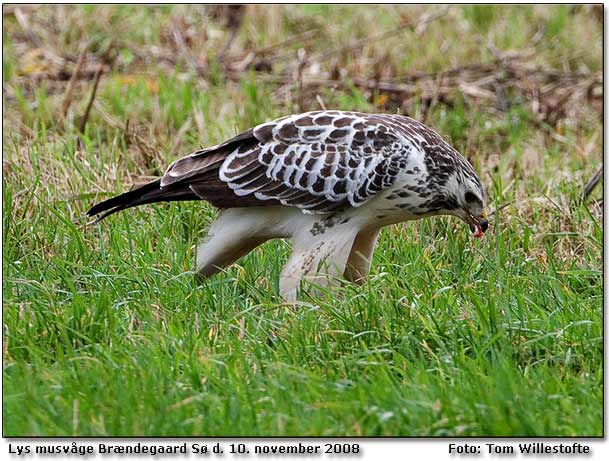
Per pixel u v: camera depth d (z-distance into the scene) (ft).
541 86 59.72
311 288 35.78
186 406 27.50
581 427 27.25
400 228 40.55
